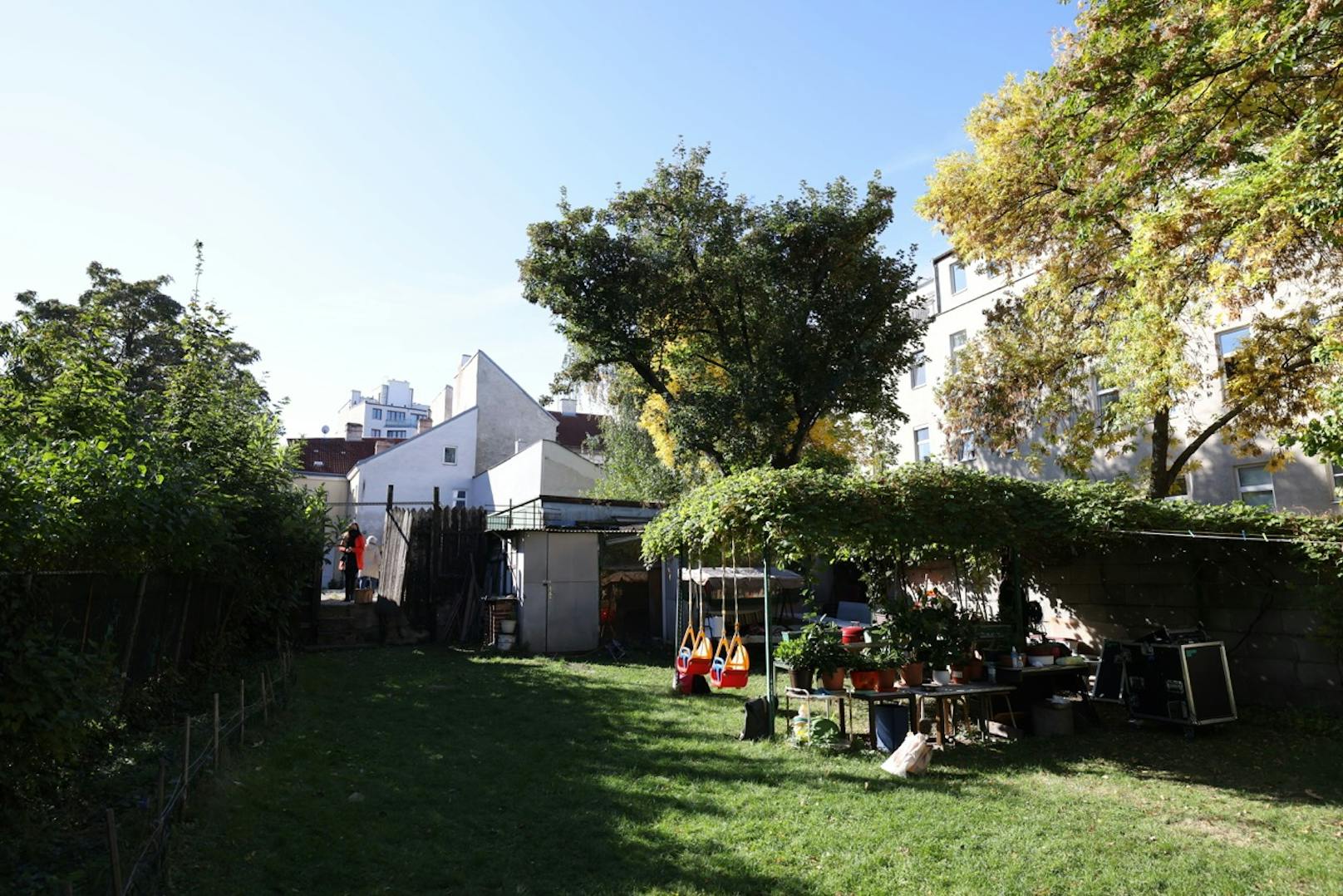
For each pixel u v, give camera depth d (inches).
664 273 764.0
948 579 550.9
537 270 760.3
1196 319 469.7
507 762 303.7
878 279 780.0
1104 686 389.4
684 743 338.3
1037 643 401.1
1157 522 378.3
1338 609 350.9
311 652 645.3
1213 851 211.3
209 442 427.2
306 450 1546.5
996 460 833.5
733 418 750.5
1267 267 371.9
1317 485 580.1
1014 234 564.4
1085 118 392.2
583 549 713.0
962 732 362.0
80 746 213.3
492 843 218.7
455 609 740.0
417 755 311.4
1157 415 519.5
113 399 316.2
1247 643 397.1
